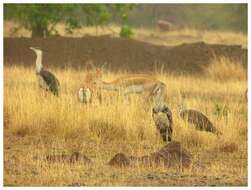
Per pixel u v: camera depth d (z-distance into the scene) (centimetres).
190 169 3322
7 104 4331
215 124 4044
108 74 6019
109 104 4169
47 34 7800
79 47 6988
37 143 3819
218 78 6391
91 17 8162
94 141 3894
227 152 3722
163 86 4572
